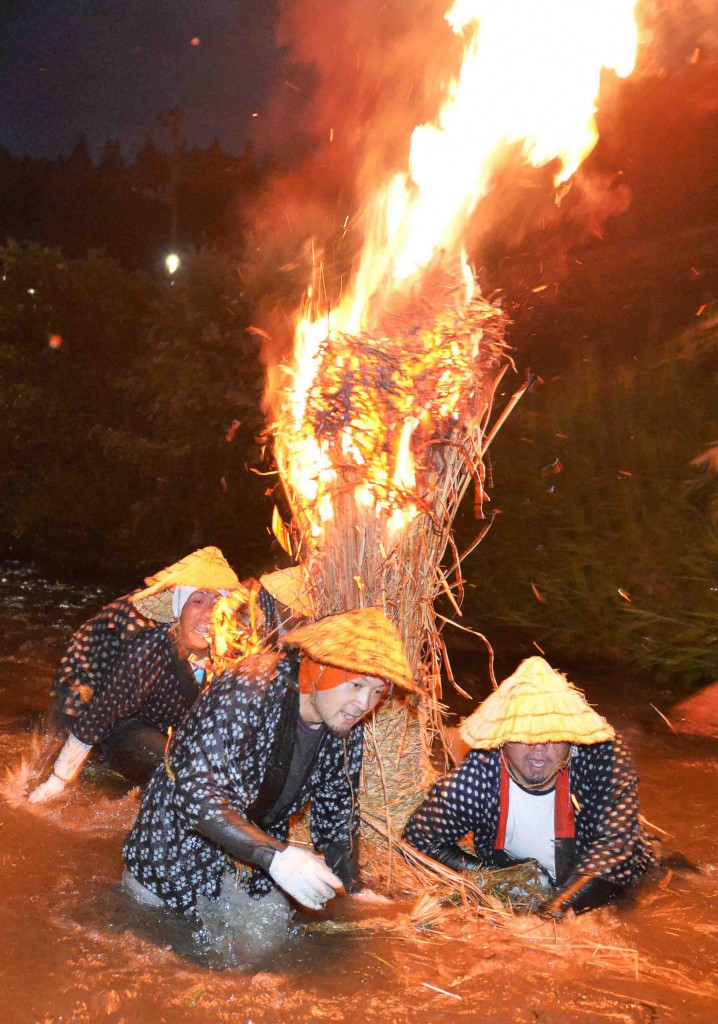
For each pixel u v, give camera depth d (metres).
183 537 11.19
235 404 10.66
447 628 7.76
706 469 7.21
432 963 2.96
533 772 3.30
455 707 5.92
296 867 2.80
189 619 4.06
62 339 12.69
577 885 3.26
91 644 4.61
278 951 3.00
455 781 3.42
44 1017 2.62
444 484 3.63
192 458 11.06
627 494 7.29
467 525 7.81
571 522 7.46
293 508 3.80
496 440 7.95
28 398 12.77
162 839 3.15
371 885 3.49
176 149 18.97
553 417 7.86
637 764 4.96
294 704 3.00
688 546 6.91
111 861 3.61
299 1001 2.73
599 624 7.10
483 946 3.06
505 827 3.40
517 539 7.64
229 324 10.86
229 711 2.98
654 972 2.94
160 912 3.21
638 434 7.61
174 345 11.12
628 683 6.51
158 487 11.23
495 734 3.21
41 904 3.25
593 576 7.29
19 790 4.32
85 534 12.34
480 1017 2.68
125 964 2.89
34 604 8.88
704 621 6.64
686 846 3.96
